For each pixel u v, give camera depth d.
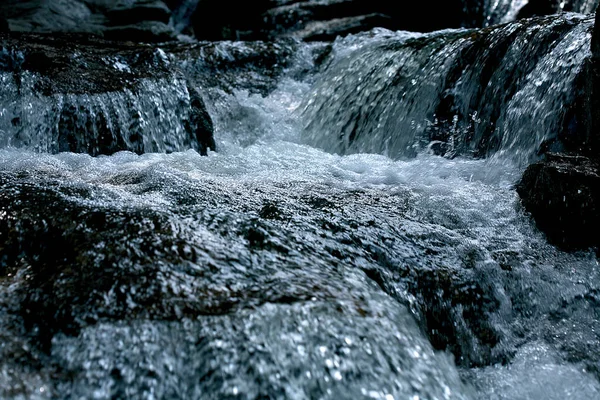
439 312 2.35
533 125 3.70
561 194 2.81
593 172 2.79
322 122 5.83
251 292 1.84
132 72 5.02
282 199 3.00
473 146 4.28
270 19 10.25
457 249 2.61
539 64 3.85
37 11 9.25
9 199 2.50
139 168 3.65
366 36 7.29
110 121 4.51
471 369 2.24
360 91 5.54
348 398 1.54
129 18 10.08
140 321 1.67
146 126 4.71
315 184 3.42
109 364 1.56
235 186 3.24
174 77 5.17
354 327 1.71
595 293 2.55
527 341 2.37
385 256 2.46
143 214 2.32
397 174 3.73
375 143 5.11
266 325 1.66
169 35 10.12
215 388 1.52
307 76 7.27
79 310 1.73
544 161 3.12
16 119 4.23
